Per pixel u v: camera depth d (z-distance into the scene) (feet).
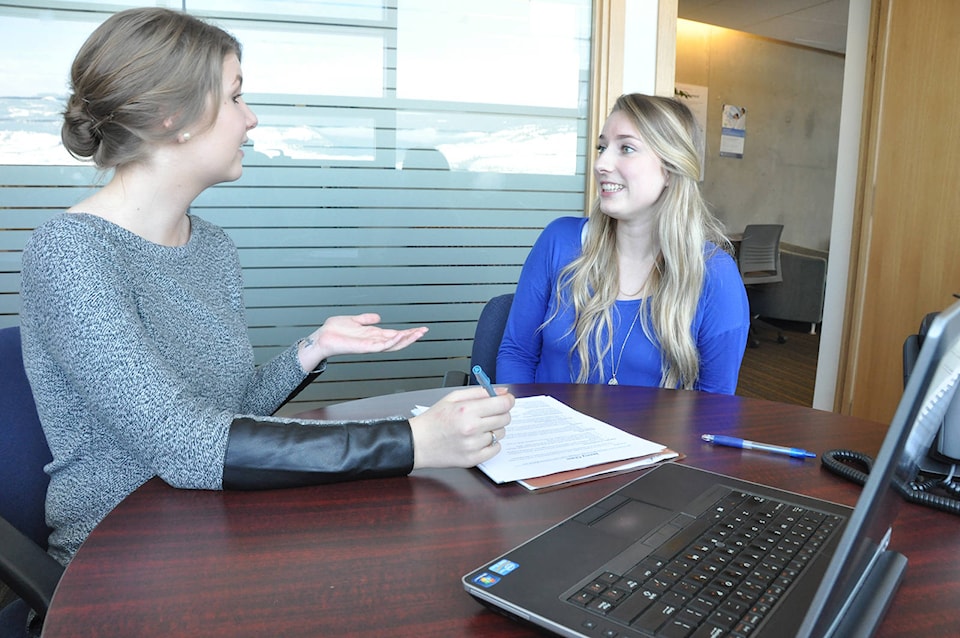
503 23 8.82
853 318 11.62
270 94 8.12
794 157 26.30
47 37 7.38
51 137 7.52
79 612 2.02
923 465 3.17
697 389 5.63
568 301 5.77
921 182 10.40
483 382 3.33
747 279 20.22
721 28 23.95
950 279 10.05
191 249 3.86
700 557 2.20
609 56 9.15
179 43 3.27
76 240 3.06
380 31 8.38
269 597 2.11
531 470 3.09
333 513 2.70
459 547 2.44
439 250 8.99
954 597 2.15
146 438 2.85
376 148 8.58
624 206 5.35
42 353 3.15
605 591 1.99
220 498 2.83
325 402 8.86
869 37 11.18
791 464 3.28
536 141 9.20
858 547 1.64
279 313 8.54
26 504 3.38
